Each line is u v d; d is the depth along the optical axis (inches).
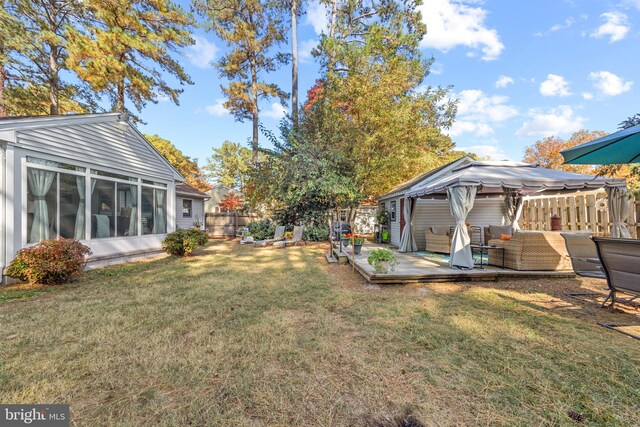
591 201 293.1
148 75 549.0
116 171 326.6
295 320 138.8
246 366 96.7
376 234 547.5
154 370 94.8
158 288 204.2
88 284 218.5
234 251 421.7
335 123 489.1
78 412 75.4
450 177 263.7
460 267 232.7
